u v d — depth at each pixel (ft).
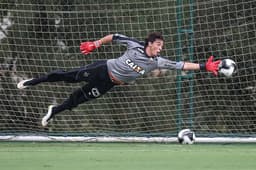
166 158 127.44
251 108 174.09
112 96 173.88
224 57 172.24
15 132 169.58
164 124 171.94
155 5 174.91
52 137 160.56
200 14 170.30
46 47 175.94
